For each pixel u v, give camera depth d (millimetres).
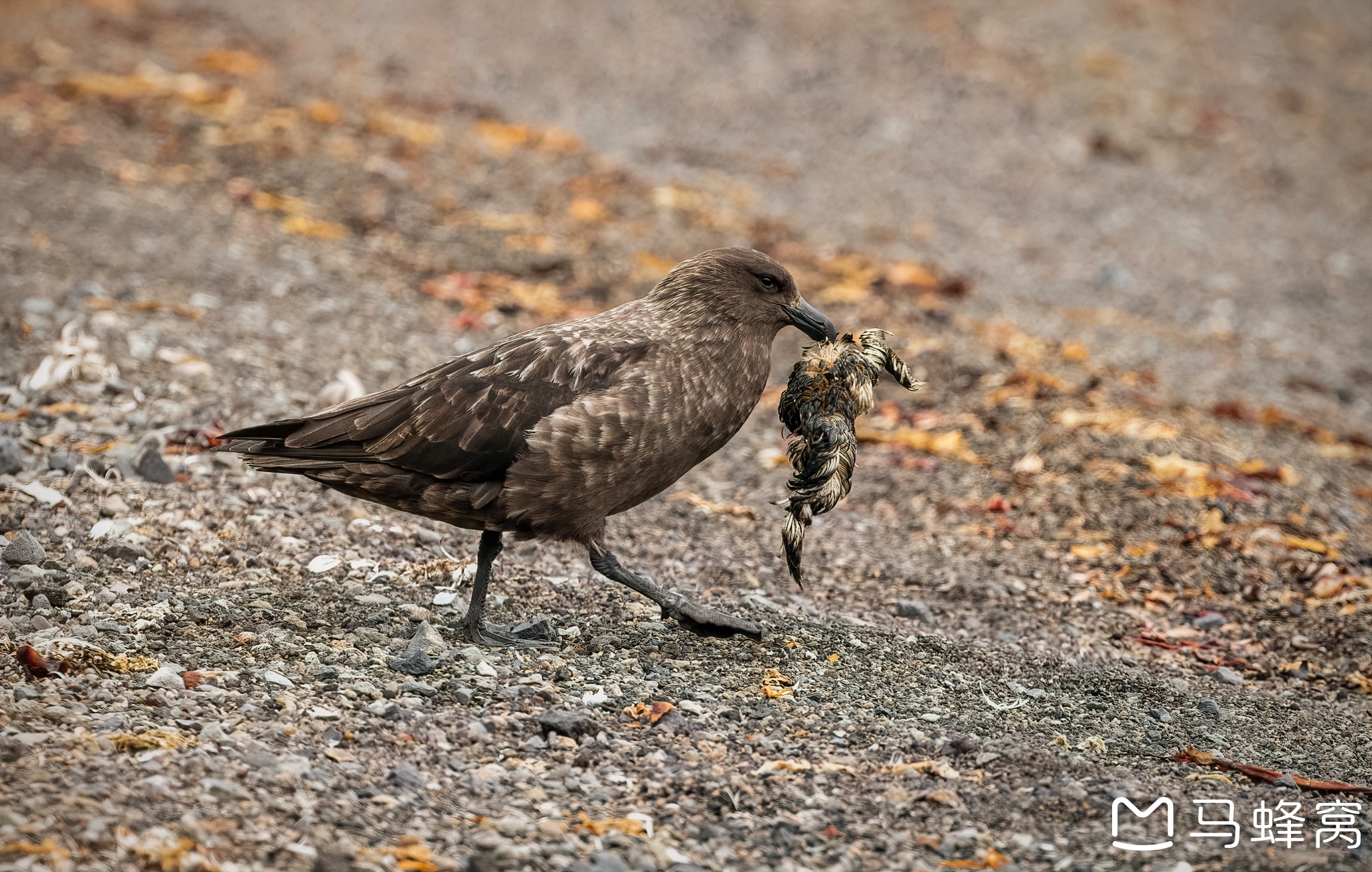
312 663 7750
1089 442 13328
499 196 20297
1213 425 14336
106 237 15836
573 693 7789
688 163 24000
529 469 7914
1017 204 24719
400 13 29516
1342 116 31234
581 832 6281
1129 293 21094
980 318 18250
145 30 25453
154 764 6227
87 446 10703
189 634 7988
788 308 8500
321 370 13297
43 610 8039
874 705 8086
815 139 26266
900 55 30359
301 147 20531
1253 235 24625
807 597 10055
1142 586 10875
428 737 7012
